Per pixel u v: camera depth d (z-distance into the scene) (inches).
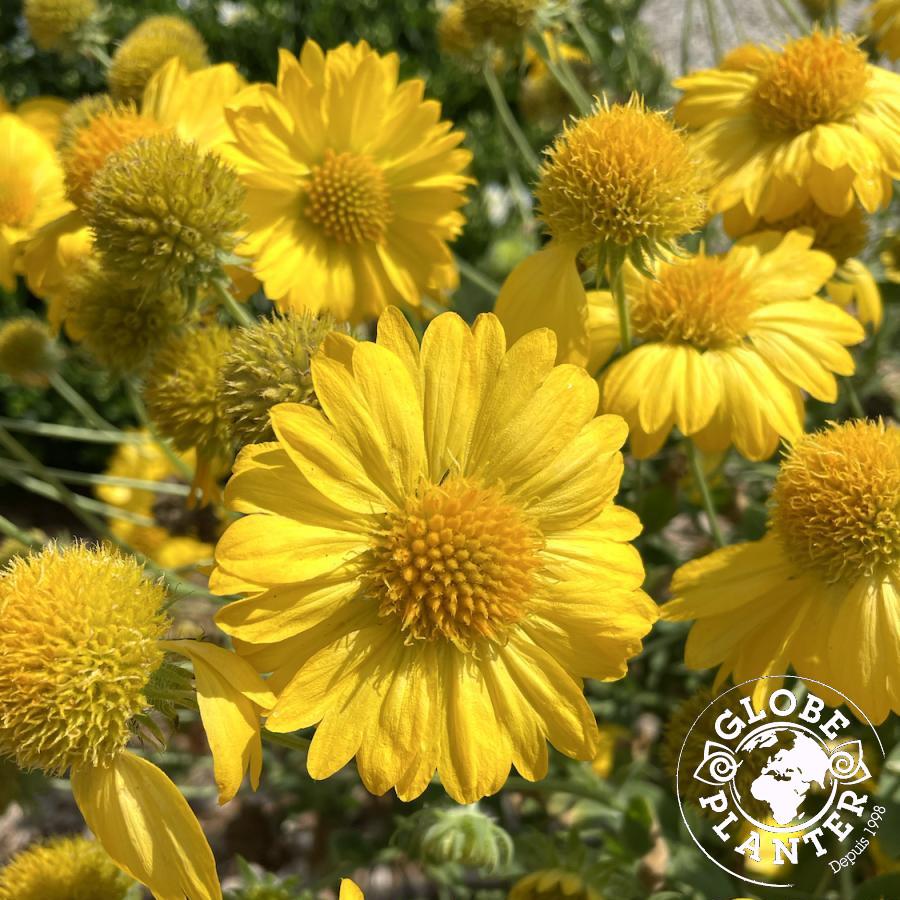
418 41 19.7
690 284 8.1
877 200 8.4
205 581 12.9
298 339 6.5
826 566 6.6
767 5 13.5
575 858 7.9
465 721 5.4
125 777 5.4
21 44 19.3
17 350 13.1
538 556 5.7
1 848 13.5
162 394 8.0
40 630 5.3
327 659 5.4
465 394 5.7
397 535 5.6
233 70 10.1
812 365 8.0
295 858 13.1
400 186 9.4
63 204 10.7
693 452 8.5
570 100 14.1
